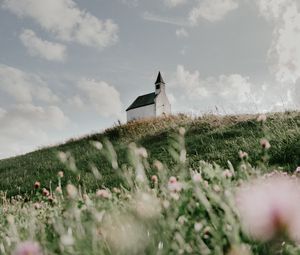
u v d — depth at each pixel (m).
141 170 2.37
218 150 10.05
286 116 11.55
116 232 1.56
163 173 2.49
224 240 1.38
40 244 1.71
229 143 10.32
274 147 7.83
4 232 2.58
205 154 9.91
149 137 15.72
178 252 1.40
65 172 12.60
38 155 20.58
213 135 12.16
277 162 7.32
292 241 1.19
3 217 3.74
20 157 21.98
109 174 10.25
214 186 1.98
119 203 2.56
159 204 2.04
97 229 1.70
